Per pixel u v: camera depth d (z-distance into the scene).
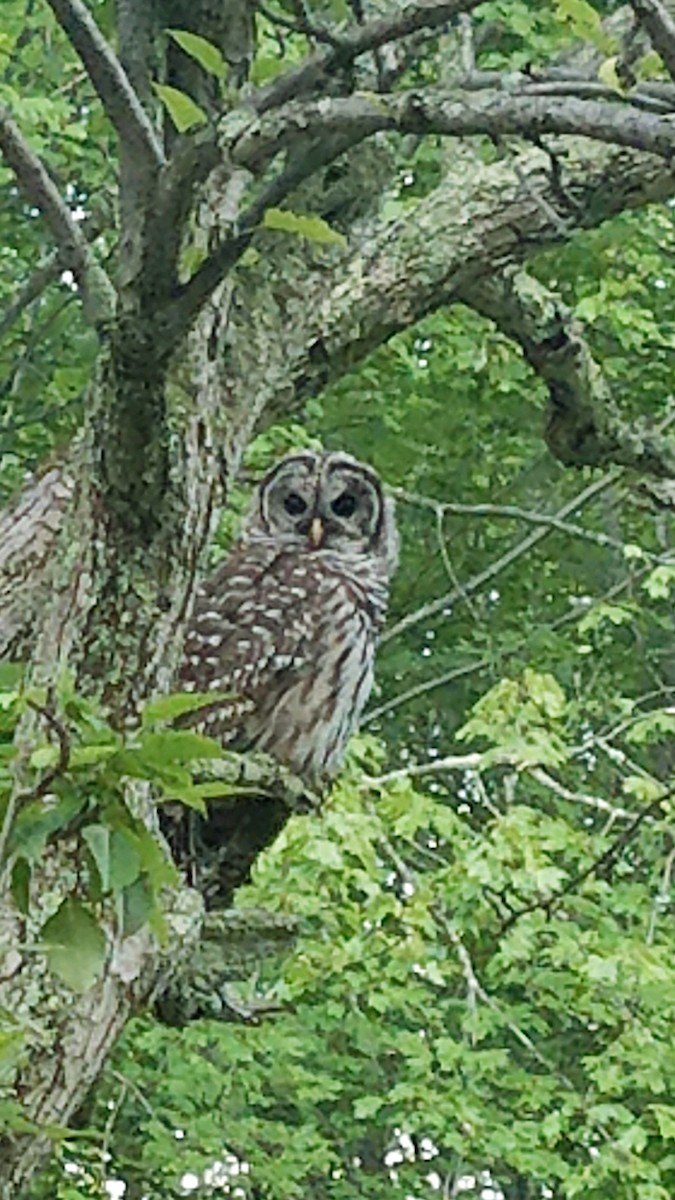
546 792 14.66
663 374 15.15
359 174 5.82
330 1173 13.84
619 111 3.89
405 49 4.72
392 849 10.88
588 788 15.03
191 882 6.18
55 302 12.77
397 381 15.08
